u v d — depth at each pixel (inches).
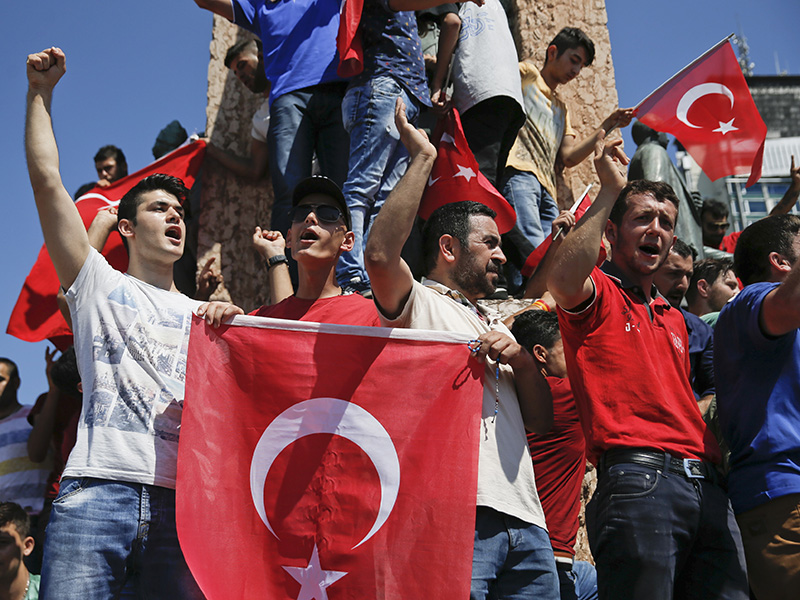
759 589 150.5
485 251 163.8
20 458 261.6
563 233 224.2
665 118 255.0
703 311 246.8
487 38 265.4
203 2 270.1
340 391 150.1
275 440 148.6
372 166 239.5
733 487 153.6
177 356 157.8
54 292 275.1
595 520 149.3
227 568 142.3
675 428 148.4
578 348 154.9
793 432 150.0
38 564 249.8
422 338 151.2
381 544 142.7
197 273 291.7
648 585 140.6
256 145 303.9
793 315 145.3
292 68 260.5
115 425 149.0
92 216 278.7
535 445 178.7
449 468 144.9
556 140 295.0
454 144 246.7
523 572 142.5
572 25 331.3
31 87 160.9
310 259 168.1
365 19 247.0
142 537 144.5
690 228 312.3
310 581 142.1
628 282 162.2
